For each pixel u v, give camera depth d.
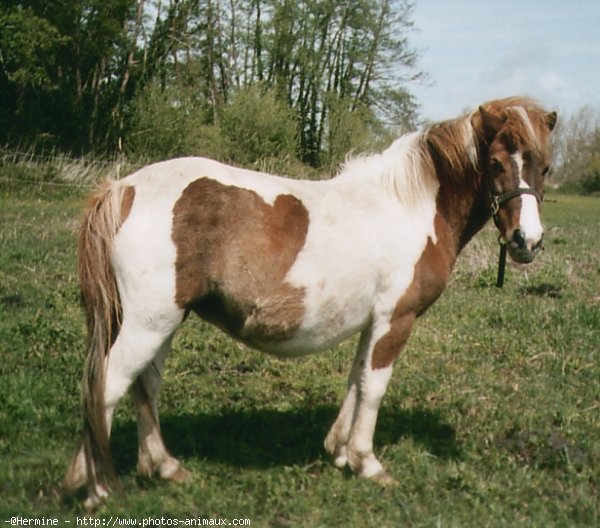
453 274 11.24
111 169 20.36
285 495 4.53
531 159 4.66
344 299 4.46
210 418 5.59
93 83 29.75
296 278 4.30
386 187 4.72
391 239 4.56
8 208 14.67
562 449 5.30
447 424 5.73
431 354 7.44
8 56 23.88
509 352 7.53
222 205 4.20
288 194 4.39
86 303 4.21
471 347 7.70
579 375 6.96
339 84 46.53
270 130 29.81
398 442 5.37
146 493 4.39
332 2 44.47
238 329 4.42
